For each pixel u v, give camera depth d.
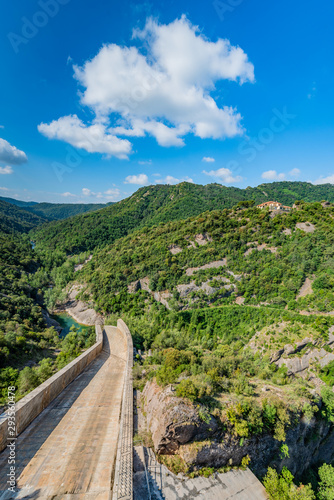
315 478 31.28
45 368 40.72
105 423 23.50
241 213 120.06
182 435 21.27
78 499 15.17
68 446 19.75
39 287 116.31
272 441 25.59
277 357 54.72
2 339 48.69
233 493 20.31
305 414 28.98
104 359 46.53
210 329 73.94
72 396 28.52
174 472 20.30
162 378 27.31
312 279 74.50
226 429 23.03
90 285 111.31
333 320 56.00
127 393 28.61
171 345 54.75
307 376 51.00
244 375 32.72
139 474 19.14
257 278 84.06
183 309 87.69
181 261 102.94
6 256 126.50
